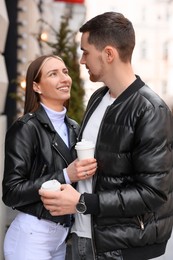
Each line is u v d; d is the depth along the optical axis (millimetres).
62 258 2031
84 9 8172
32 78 1951
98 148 1651
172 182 1656
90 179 1734
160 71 30828
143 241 1619
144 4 30719
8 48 6207
